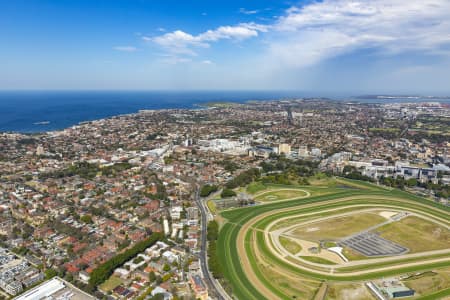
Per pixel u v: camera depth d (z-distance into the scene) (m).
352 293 169.88
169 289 170.00
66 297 162.62
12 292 167.38
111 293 167.88
